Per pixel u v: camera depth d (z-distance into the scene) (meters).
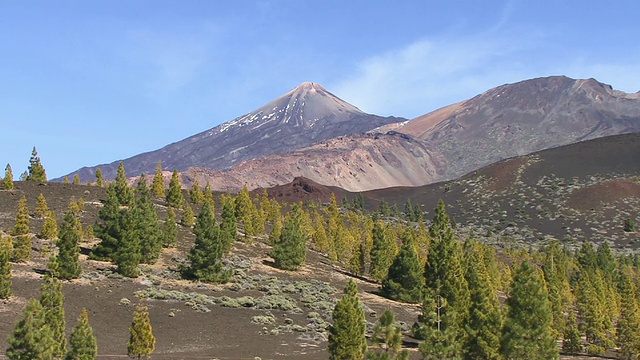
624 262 142.38
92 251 81.50
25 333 35.91
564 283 104.44
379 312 77.81
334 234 123.62
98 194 117.88
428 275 72.69
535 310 46.25
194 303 69.69
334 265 113.44
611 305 99.50
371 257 102.56
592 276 103.62
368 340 60.16
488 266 108.56
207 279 81.19
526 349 45.97
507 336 46.62
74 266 69.88
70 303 61.06
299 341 60.12
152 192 137.62
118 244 79.69
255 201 159.88
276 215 141.12
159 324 60.69
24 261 71.94
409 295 88.81
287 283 88.81
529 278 46.75
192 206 135.00
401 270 89.81
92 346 40.22
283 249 99.31
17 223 79.44
